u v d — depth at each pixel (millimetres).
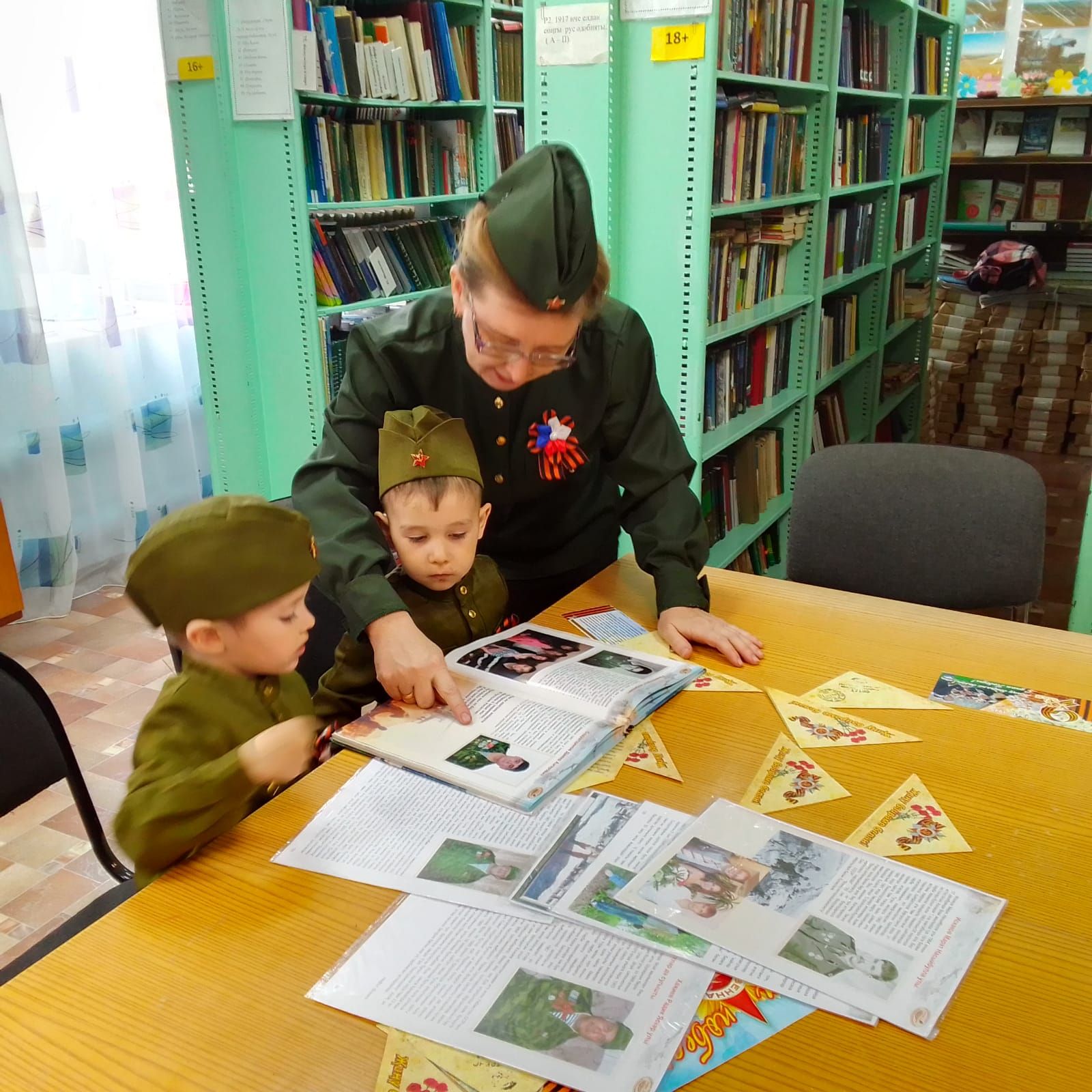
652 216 2250
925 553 1842
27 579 3348
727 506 3037
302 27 2570
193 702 947
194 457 3947
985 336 5172
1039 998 767
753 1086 689
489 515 1436
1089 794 1031
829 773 1062
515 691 1206
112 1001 764
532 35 2195
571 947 810
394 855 928
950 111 4734
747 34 2498
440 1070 700
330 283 2920
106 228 3393
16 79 3086
